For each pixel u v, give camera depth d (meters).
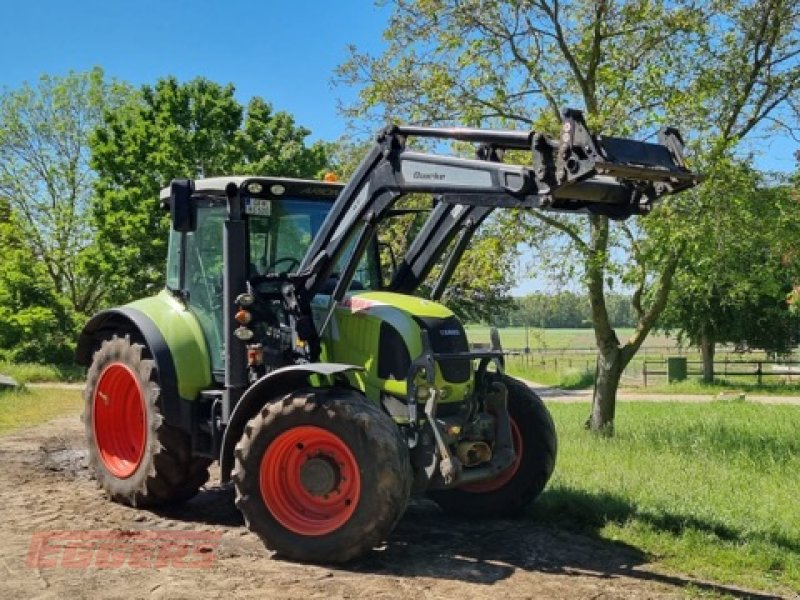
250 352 6.50
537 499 7.34
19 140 37.75
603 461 9.54
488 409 6.71
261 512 5.87
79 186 38.09
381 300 6.55
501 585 5.32
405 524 6.89
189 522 6.91
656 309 12.21
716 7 11.27
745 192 9.99
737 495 7.75
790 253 10.73
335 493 5.86
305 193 7.09
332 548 5.64
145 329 7.15
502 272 12.11
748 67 11.09
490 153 6.35
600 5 11.45
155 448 7.00
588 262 11.02
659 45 11.52
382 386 6.25
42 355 30.05
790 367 35.09
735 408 18.45
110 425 7.73
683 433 12.27
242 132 28.75
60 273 37.59
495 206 5.59
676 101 10.16
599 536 6.48
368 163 6.23
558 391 30.92
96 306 37.22
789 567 5.74
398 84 12.45
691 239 9.98
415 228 11.43
